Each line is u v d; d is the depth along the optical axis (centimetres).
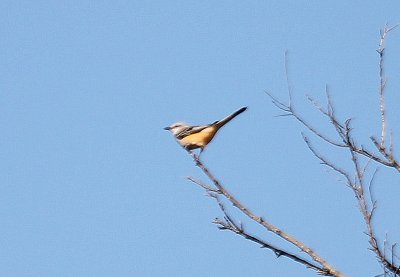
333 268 1055
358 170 1050
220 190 1144
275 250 1105
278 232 1106
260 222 1118
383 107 1112
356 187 1043
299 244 1091
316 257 1071
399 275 1023
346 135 1099
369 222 1030
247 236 1117
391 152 1087
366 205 1036
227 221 1128
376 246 1027
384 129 1100
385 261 1027
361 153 1095
